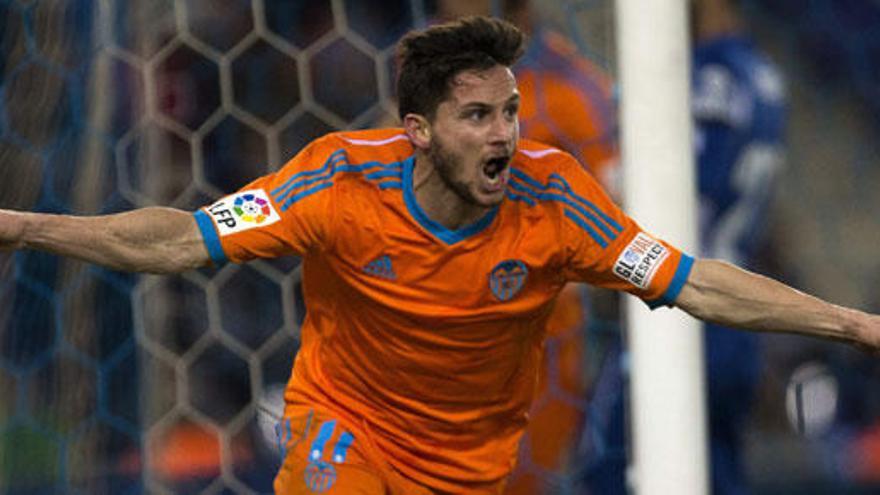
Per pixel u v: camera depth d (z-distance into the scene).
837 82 24.97
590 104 18.23
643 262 12.64
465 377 13.34
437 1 19.16
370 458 13.55
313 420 13.62
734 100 18.56
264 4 22.08
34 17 19.67
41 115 19.86
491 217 12.74
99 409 20.14
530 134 18.17
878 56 24.94
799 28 24.66
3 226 11.69
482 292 12.84
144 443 19.25
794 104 24.78
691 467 14.68
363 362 13.42
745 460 22.02
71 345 20.19
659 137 14.51
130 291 19.75
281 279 20.36
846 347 24.09
